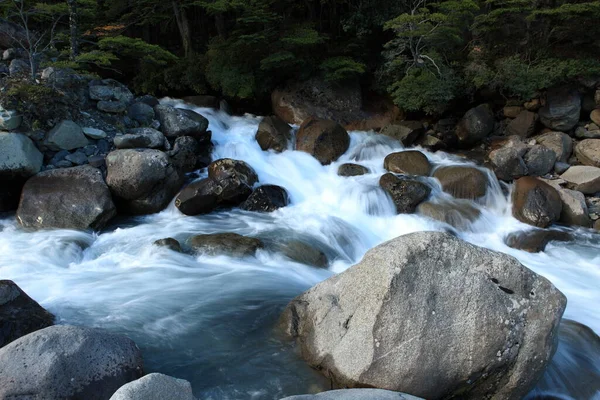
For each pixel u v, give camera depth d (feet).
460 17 46.55
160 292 20.90
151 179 30.17
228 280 22.33
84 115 33.12
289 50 49.93
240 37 47.19
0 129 29.17
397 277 14.49
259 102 52.95
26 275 22.62
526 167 37.29
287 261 25.30
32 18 44.62
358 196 33.27
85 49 45.55
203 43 58.85
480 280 14.92
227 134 41.91
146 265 23.94
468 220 31.94
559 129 43.32
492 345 14.53
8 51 36.29
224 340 17.37
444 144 44.04
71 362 13.43
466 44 51.26
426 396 14.38
